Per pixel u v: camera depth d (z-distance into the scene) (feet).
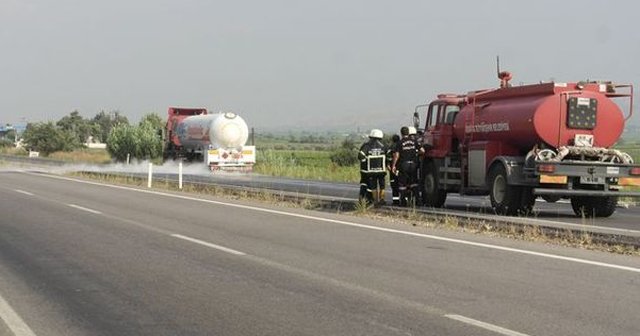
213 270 33.06
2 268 33.65
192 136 144.25
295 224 51.26
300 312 24.94
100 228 49.06
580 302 26.25
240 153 137.28
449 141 65.57
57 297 27.53
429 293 27.91
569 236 42.22
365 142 61.31
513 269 32.99
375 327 22.86
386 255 37.09
